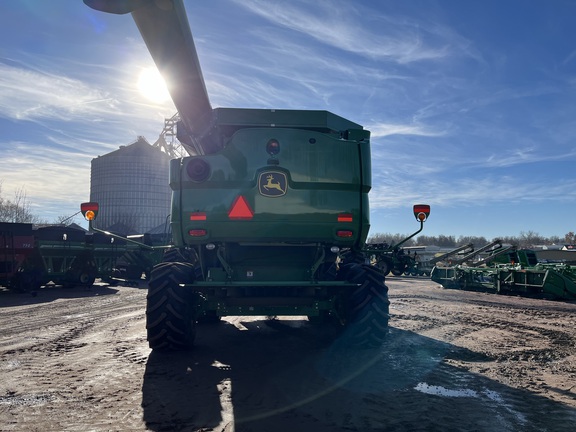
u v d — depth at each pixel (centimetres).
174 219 598
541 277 1495
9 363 550
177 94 542
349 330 623
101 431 334
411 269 3031
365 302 611
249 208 589
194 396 418
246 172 592
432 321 911
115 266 2522
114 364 540
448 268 2002
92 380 470
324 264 658
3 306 1263
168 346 596
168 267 604
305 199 596
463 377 486
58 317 1005
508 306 1228
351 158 609
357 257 717
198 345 656
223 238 594
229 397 416
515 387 450
